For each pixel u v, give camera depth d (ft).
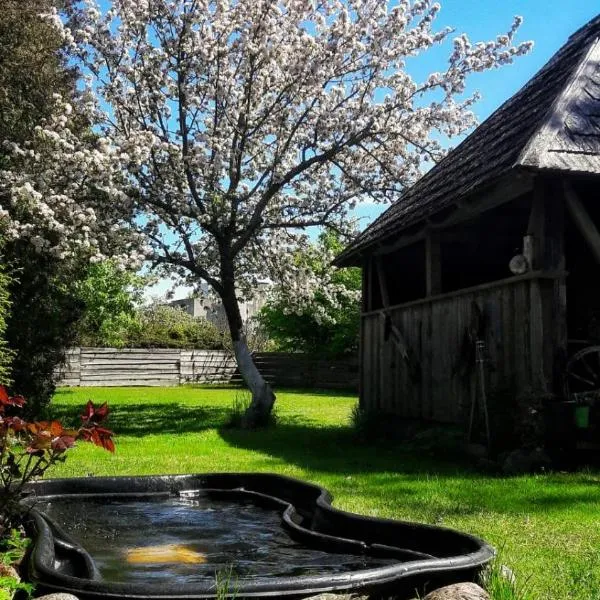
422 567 10.85
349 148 49.47
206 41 45.52
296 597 10.02
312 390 86.02
